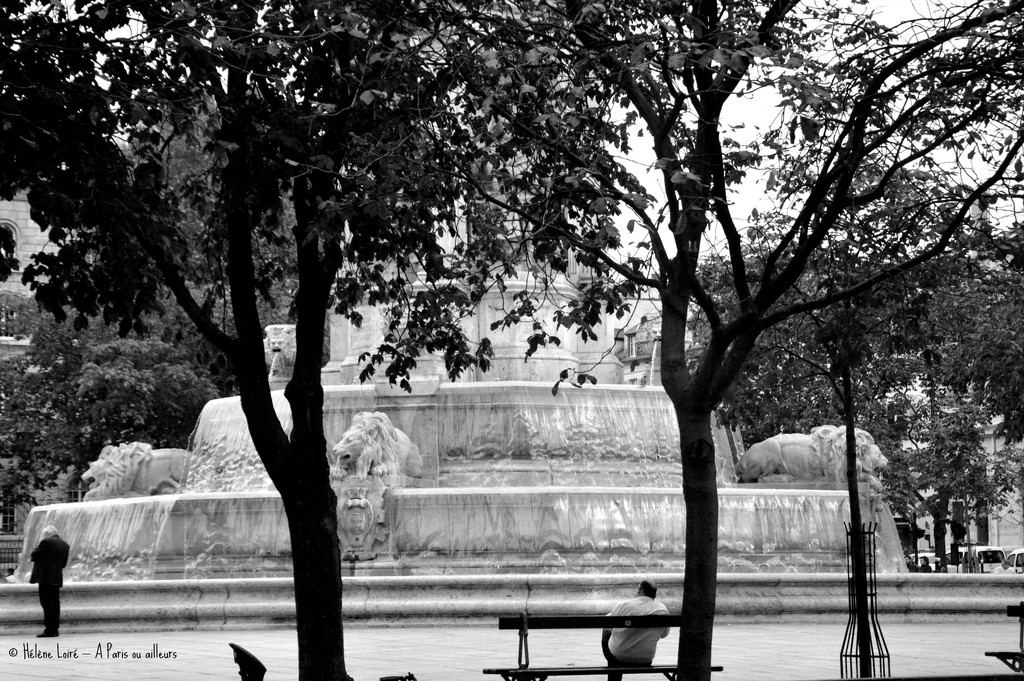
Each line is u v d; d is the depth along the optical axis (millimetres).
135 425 48625
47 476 52094
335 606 12688
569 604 21766
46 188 12781
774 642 19703
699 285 12383
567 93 12781
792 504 27297
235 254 13016
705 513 12125
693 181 12102
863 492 29094
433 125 14055
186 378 47406
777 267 17719
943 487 46781
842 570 27391
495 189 19859
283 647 19031
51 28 13172
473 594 22266
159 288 15906
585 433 28109
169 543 25797
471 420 27875
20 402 49562
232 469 29156
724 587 23484
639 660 13719
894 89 12531
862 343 15516
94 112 13531
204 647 19109
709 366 12203
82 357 48906
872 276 13617
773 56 11312
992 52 12875
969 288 18156
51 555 21531
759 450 30125
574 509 25047
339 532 25125
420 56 13586
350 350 30188
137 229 12945
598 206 12141
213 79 13180
